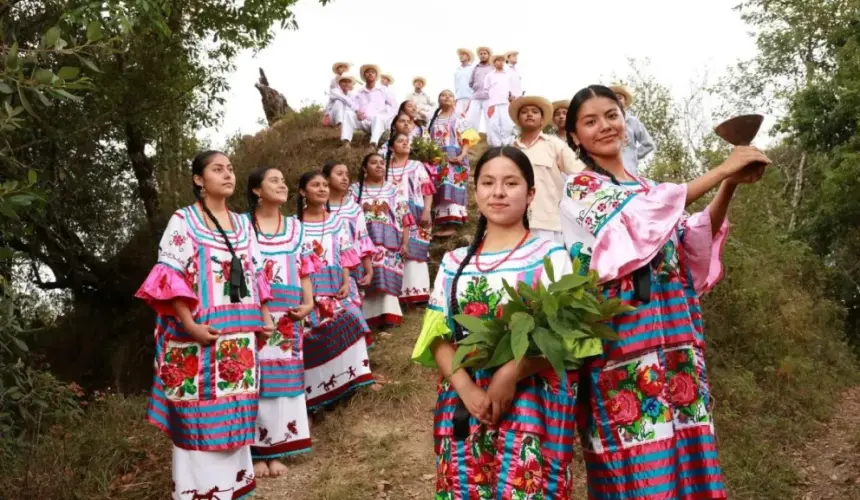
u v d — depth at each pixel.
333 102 13.75
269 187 5.52
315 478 5.10
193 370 4.35
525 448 2.63
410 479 4.98
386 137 14.05
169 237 4.39
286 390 5.25
